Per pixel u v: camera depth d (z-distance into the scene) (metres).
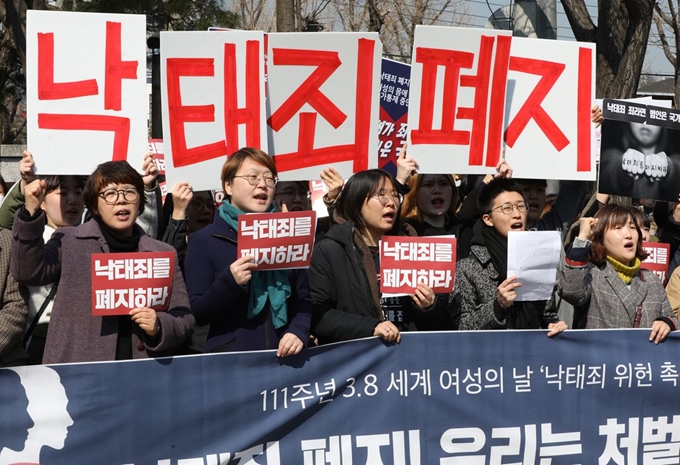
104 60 4.30
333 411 3.87
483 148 4.85
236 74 4.52
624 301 4.54
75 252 3.57
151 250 3.64
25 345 3.86
